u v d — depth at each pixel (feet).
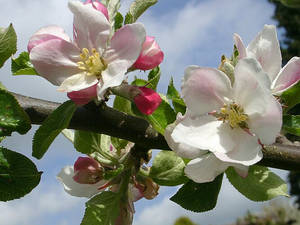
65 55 0.50
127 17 0.55
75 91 0.48
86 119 0.52
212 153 0.50
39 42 0.51
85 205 0.57
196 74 0.49
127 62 0.48
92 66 0.49
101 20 0.50
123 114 0.54
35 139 0.47
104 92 0.48
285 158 0.56
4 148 0.46
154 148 0.56
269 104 0.47
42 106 0.51
